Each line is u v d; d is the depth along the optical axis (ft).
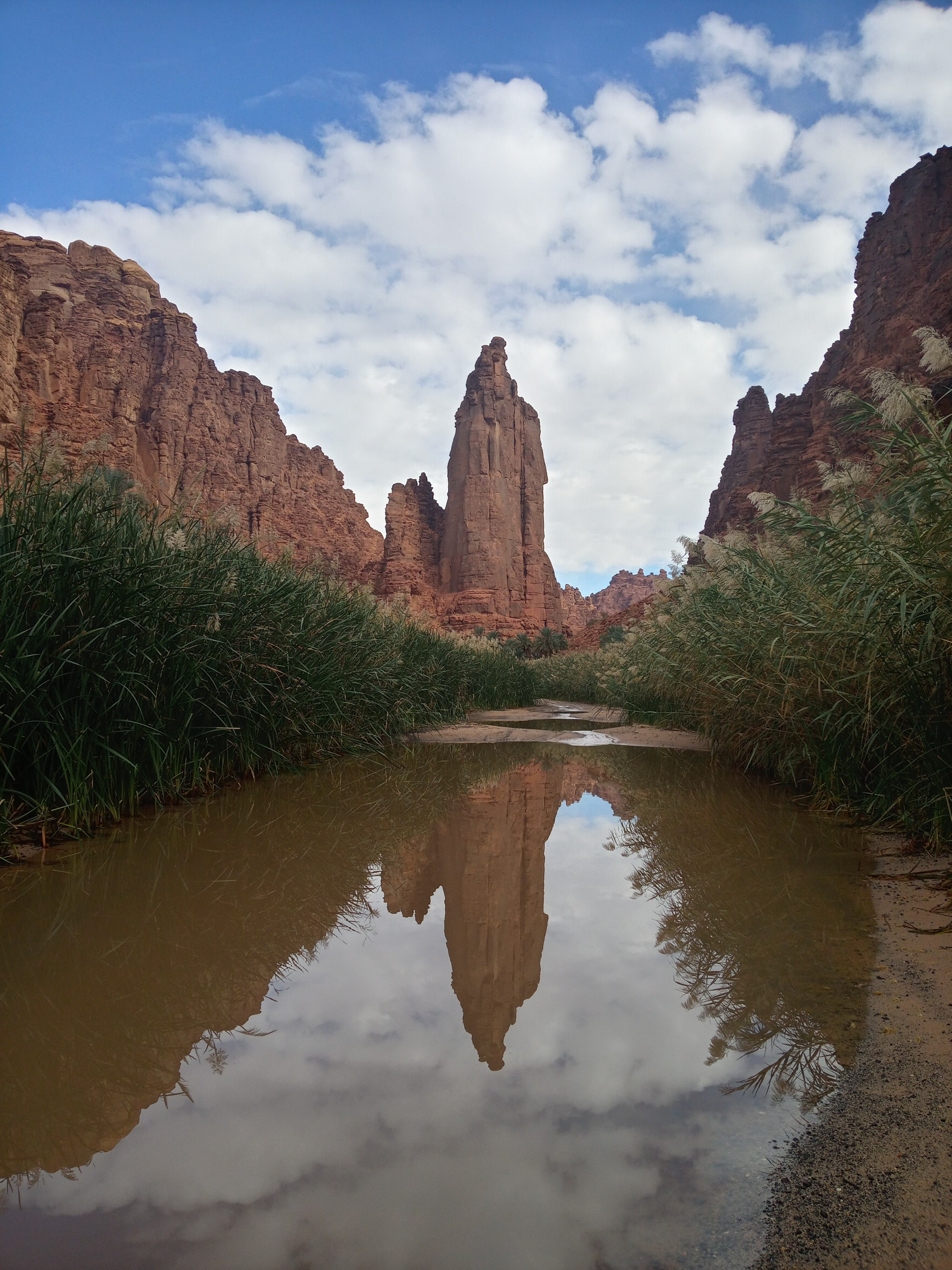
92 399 196.75
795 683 18.70
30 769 13.53
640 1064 6.27
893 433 14.08
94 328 226.17
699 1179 4.65
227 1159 5.01
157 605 16.47
